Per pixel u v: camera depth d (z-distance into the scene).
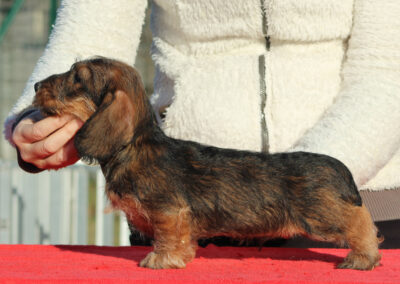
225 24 3.64
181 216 2.68
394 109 3.24
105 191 2.79
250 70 3.55
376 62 3.41
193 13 3.69
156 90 3.96
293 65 3.53
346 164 3.02
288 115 3.50
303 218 2.71
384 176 3.46
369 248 2.72
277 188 2.72
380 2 3.46
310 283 2.29
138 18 3.88
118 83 2.77
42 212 7.59
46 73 3.48
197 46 3.74
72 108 2.86
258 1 3.52
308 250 3.16
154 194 2.68
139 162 2.71
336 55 3.60
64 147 2.99
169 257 2.67
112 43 3.72
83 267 2.64
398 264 2.81
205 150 2.82
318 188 2.71
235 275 2.45
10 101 11.02
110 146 2.70
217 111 3.54
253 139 3.52
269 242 3.55
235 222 2.73
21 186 7.66
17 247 3.25
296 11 3.48
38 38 11.21
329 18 3.52
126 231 7.42
